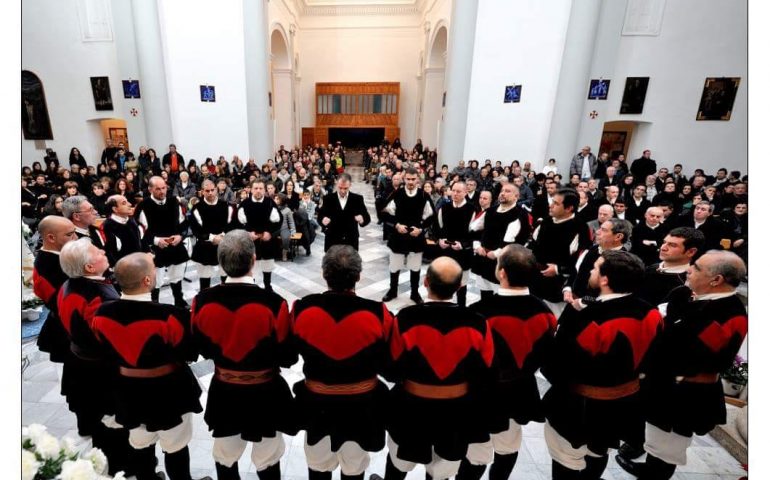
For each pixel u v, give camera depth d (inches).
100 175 345.4
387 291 184.2
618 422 62.5
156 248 139.4
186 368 69.9
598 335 60.7
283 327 62.8
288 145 643.5
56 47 385.1
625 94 354.0
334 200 156.1
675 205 249.6
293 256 226.8
